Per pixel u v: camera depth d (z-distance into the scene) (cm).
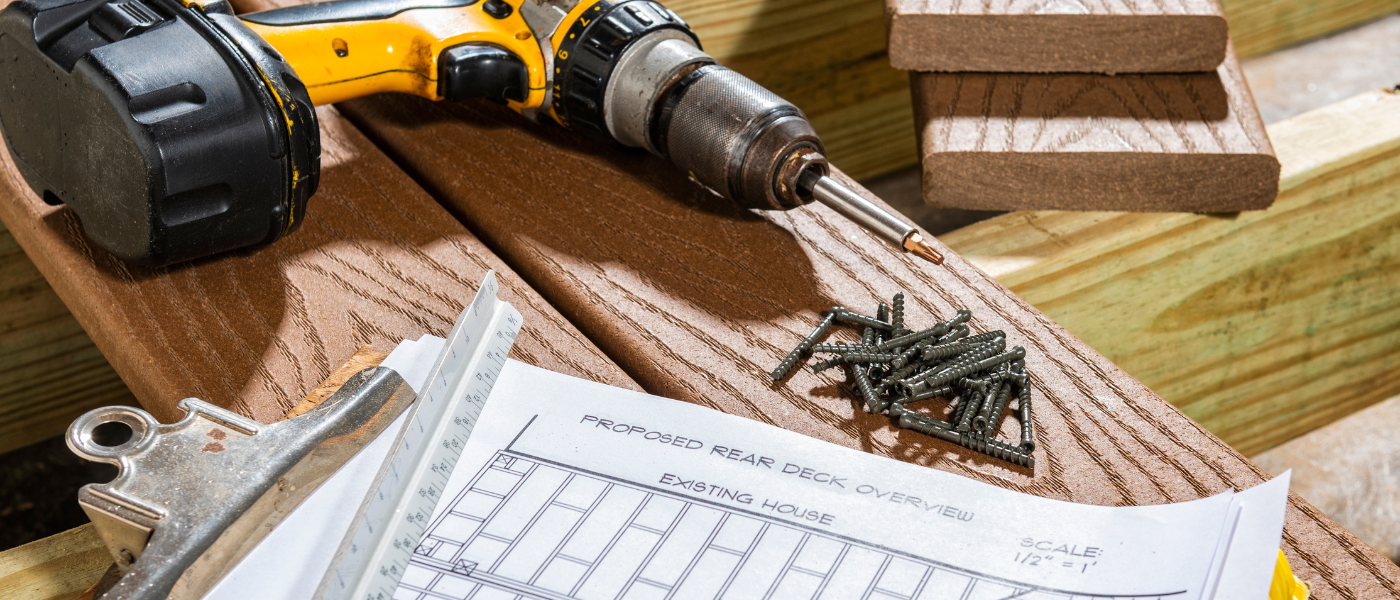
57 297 110
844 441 84
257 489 80
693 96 91
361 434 82
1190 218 101
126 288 88
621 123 93
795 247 91
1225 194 99
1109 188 100
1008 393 85
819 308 89
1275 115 176
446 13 94
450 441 83
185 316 87
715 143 90
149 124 84
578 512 81
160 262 87
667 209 93
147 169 85
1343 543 81
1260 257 104
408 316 88
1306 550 81
